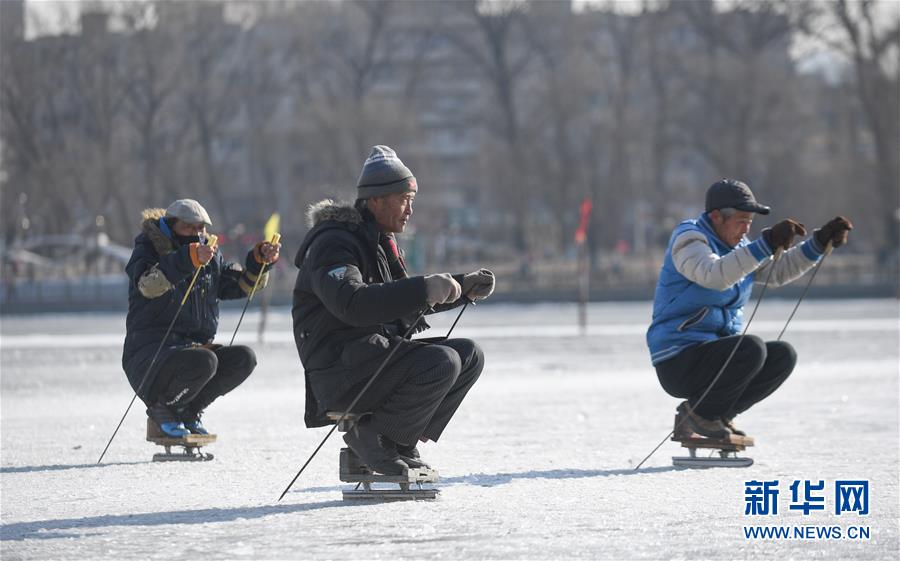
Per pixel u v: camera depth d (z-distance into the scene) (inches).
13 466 897.5
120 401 1438.2
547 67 7731.3
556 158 7229.3
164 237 943.0
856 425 1100.5
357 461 719.7
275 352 2284.7
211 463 901.8
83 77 6476.4
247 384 1654.8
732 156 6781.5
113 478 829.8
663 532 623.8
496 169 7367.1
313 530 628.1
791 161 6791.3
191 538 613.9
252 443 1023.0
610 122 7135.8
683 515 669.3
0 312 4877.0
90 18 6491.1
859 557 575.2
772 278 893.2
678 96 7027.6
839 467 845.8
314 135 7126.0
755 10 7209.6
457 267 6909.5
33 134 6131.9
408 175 694.5
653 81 7298.2
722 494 739.4
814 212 6904.5
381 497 715.4
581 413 1247.5
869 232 7037.4
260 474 842.2
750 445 869.2
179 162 7027.6
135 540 611.8
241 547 588.1
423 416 690.2
